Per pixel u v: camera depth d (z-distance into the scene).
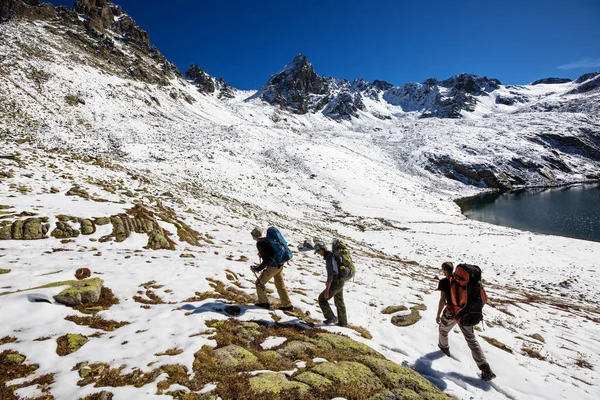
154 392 3.87
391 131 139.75
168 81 124.31
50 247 10.07
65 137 42.09
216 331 5.63
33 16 103.25
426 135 119.69
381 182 61.91
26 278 6.93
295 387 4.22
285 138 85.88
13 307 5.53
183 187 29.48
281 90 196.75
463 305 5.79
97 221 12.24
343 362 5.03
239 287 8.56
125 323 5.77
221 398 3.87
